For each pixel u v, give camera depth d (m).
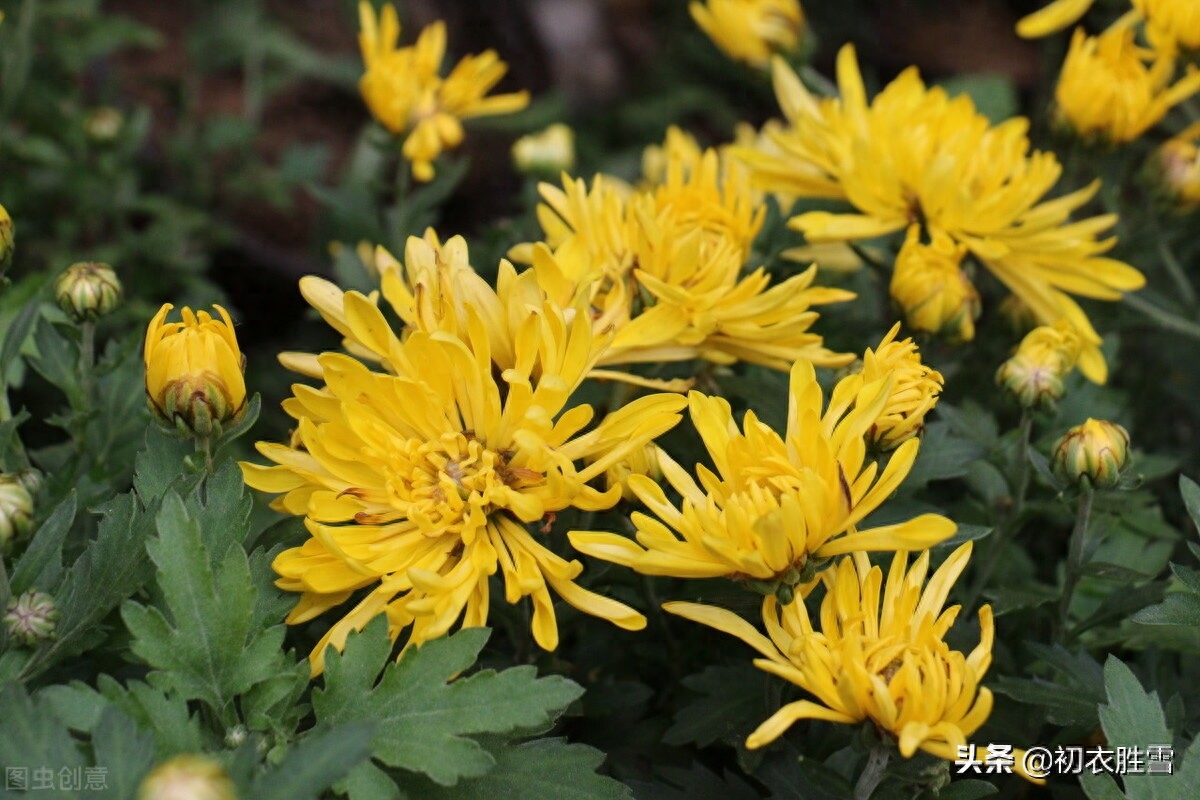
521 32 1.19
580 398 0.60
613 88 1.18
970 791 0.55
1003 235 0.64
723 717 0.58
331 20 1.20
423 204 0.75
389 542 0.54
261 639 0.54
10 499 0.54
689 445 0.61
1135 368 0.77
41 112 0.81
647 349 0.59
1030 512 0.63
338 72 1.00
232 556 0.54
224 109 1.08
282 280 0.85
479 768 0.52
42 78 0.83
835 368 0.61
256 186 0.88
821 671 0.52
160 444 0.56
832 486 0.53
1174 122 0.77
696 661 0.62
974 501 0.64
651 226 0.59
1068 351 0.61
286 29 1.13
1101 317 0.72
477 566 0.54
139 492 0.56
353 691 0.53
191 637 0.54
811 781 0.55
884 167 0.64
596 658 0.62
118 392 0.63
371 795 0.52
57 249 0.82
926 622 0.53
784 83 0.71
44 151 0.79
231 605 0.54
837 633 0.54
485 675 0.53
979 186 0.64
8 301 0.68
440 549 0.55
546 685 0.53
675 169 0.62
